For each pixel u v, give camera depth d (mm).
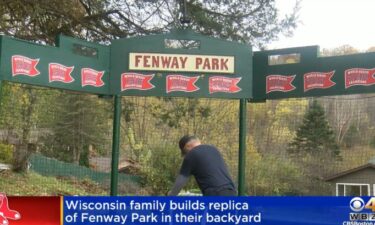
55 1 11328
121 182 12812
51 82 8328
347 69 8750
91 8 11922
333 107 13328
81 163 13773
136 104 11953
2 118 12578
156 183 13008
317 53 9000
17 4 11211
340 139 13789
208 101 12133
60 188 13102
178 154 12852
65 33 11750
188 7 11609
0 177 13359
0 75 7750
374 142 13438
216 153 6133
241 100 9320
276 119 13289
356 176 16266
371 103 12695
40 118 13141
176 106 11953
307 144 13844
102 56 8961
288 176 13953
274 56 9312
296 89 9102
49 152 13766
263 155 13578
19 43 7988
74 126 13391
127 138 13094
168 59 9133
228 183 5977
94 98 13336
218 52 9266
